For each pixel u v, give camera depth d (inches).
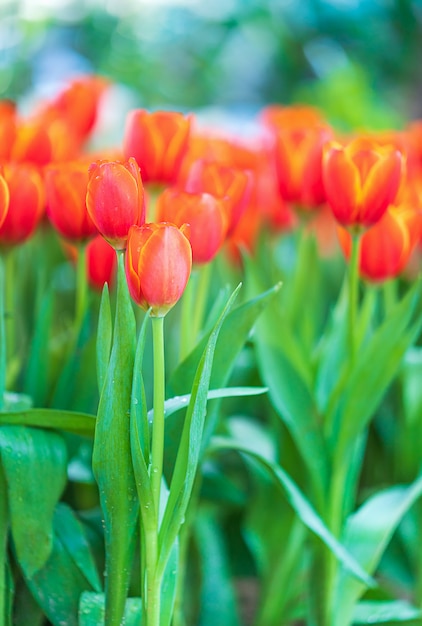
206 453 59.2
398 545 69.2
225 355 54.9
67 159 63.5
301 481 61.7
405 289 73.4
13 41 155.9
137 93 169.0
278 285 54.4
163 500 53.3
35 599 55.3
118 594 52.5
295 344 59.8
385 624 61.5
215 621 63.7
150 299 49.4
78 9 169.3
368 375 58.7
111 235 49.9
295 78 179.5
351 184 55.2
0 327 55.1
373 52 175.5
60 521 56.1
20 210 56.6
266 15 175.5
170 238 48.6
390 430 69.0
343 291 62.7
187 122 56.3
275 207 70.5
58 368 62.1
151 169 56.1
